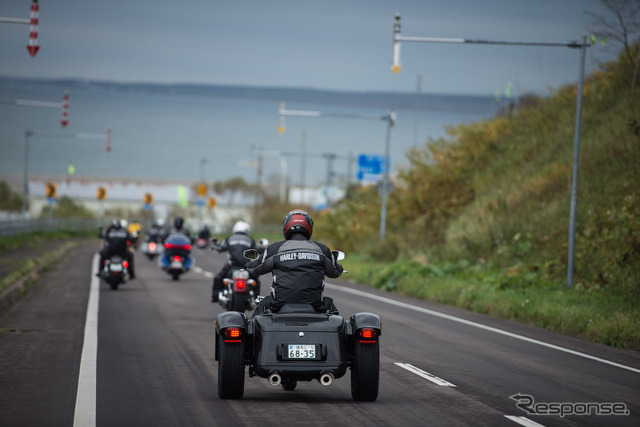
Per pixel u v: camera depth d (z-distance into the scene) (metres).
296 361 30.38
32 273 92.88
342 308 71.12
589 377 39.59
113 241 81.75
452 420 28.88
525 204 110.81
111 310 64.69
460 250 107.44
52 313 62.03
